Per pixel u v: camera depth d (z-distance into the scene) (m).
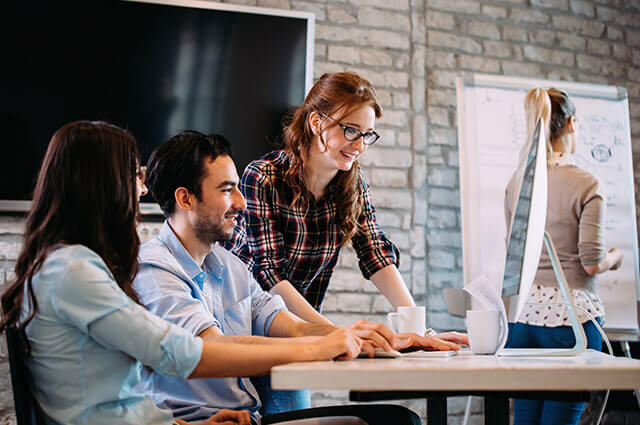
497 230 3.01
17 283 0.98
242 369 1.02
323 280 1.89
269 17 2.91
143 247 1.32
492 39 3.35
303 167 1.71
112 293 0.97
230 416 1.24
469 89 3.11
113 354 1.00
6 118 2.61
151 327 0.98
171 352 0.99
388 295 1.82
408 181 3.12
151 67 2.77
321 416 1.29
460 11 3.33
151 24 2.78
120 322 0.96
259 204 1.69
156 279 1.24
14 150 2.61
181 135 1.33
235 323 1.46
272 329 1.46
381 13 3.19
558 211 2.27
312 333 1.38
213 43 2.85
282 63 2.92
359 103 1.61
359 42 3.14
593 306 2.10
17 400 0.93
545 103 2.39
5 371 2.49
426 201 3.14
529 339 2.13
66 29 2.69
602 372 0.83
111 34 2.73
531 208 1.11
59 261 0.96
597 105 3.25
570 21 3.49
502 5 3.40
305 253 1.78
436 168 3.18
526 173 1.21
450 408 3.01
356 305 2.97
